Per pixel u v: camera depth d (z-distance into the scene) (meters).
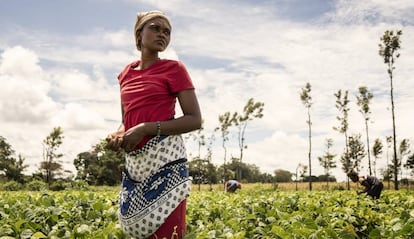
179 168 3.26
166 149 3.24
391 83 52.84
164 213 3.16
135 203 3.23
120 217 3.38
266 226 5.71
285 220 5.84
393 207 8.77
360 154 62.88
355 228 5.89
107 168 86.94
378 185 15.20
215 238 4.50
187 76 3.38
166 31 3.41
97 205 7.01
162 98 3.33
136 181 3.28
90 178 85.81
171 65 3.36
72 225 5.91
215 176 98.38
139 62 3.60
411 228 5.27
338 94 63.56
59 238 4.71
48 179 74.25
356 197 11.43
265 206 8.17
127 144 3.14
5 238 4.48
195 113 3.34
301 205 8.26
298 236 4.81
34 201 8.39
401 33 52.91
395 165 50.97
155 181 3.20
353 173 15.64
